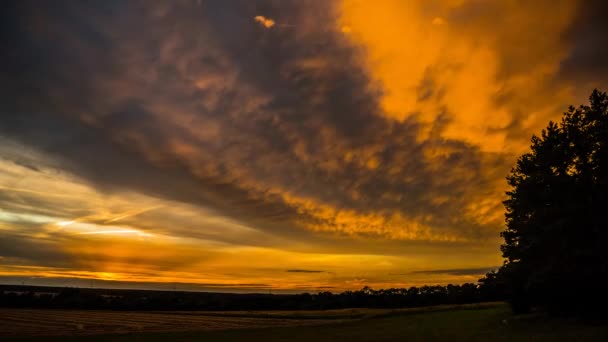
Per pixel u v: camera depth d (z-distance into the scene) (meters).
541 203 38.56
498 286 59.28
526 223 39.62
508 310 66.25
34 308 172.75
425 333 44.75
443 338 38.84
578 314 40.94
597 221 33.22
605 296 37.00
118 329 80.94
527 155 43.28
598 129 36.88
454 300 144.75
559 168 38.09
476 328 45.19
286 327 71.94
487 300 135.25
